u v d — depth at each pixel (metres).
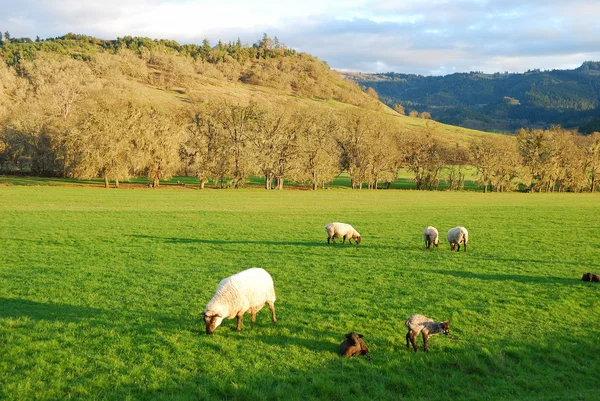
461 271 23.22
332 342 13.36
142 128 76.50
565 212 55.50
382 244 32.09
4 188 69.31
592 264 25.27
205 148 85.19
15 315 15.29
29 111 96.44
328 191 88.56
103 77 184.88
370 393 10.53
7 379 10.71
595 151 109.75
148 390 10.41
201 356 12.20
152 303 16.94
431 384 11.15
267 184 89.31
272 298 14.89
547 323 15.12
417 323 12.79
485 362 12.32
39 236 32.34
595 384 11.30
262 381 10.89
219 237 34.25
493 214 52.84
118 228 37.22
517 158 104.56
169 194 70.50
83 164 71.69
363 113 99.06
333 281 20.91
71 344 12.88
